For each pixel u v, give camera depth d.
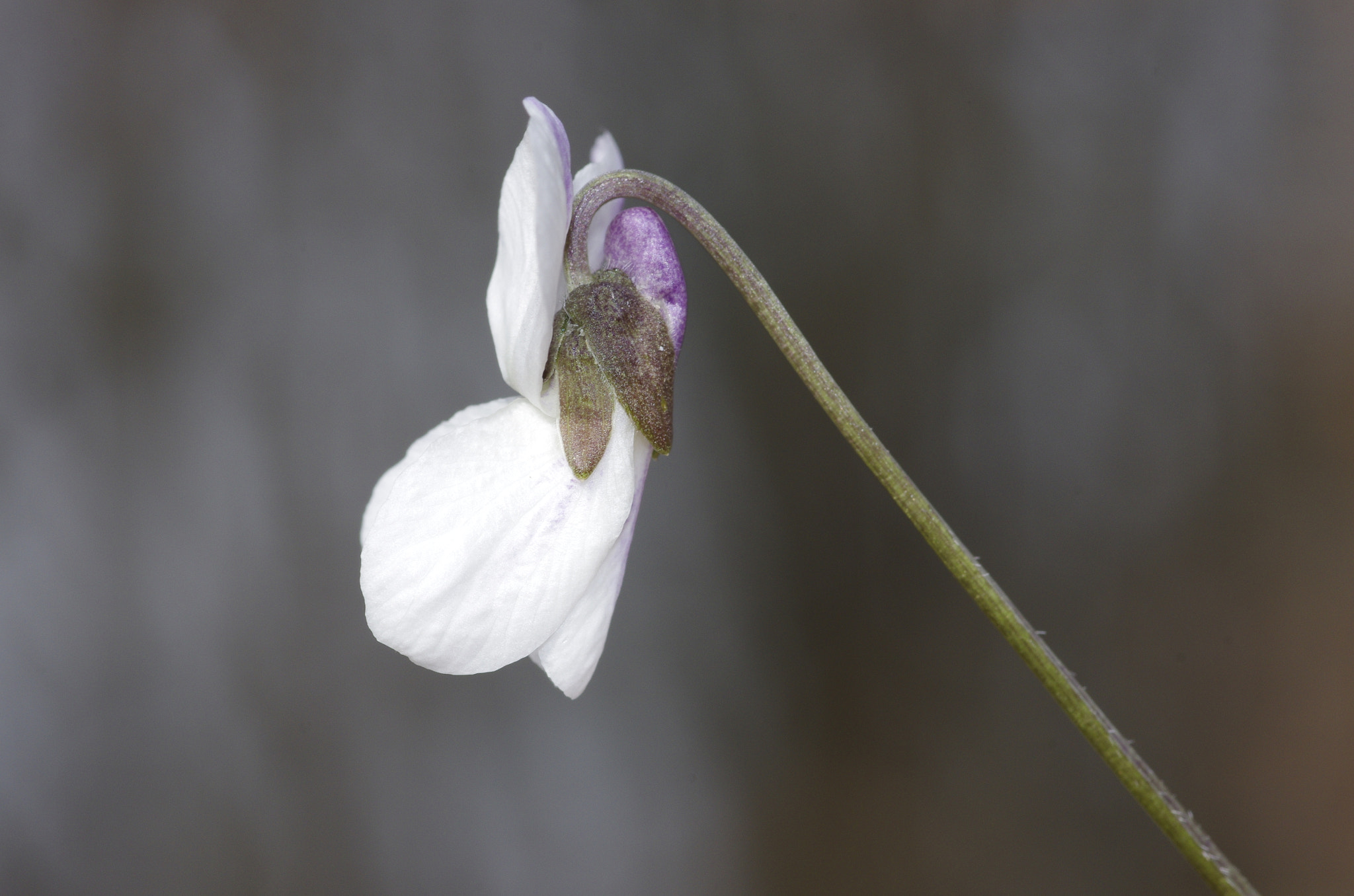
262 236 0.33
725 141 0.34
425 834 0.32
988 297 0.36
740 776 0.34
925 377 0.35
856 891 0.32
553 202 0.16
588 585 0.16
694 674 0.34
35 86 0.32
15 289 0.31
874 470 0.16
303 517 0.32
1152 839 0.34
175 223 0.33
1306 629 0.36
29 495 0.31
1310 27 0.36
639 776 0.34
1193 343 0.36
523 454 0.16
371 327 0.33
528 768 0.33
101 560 0.31
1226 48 0.36
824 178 0.35
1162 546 0.37
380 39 0.33
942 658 0.35
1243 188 0.36
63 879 0.31
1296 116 0.36
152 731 0.32
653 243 0.16
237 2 0.33
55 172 0.32
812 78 0.35
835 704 0.35
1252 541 0.37
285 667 0.32
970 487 0.36
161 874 0.31
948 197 0.35
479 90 0.34
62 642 0.31
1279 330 0.36
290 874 0.32
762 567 0.35
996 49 0.35
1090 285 0.36
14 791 0.31
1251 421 0.37
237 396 0.32
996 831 0.34
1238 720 0.36
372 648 0.32
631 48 0.34
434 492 0.16
